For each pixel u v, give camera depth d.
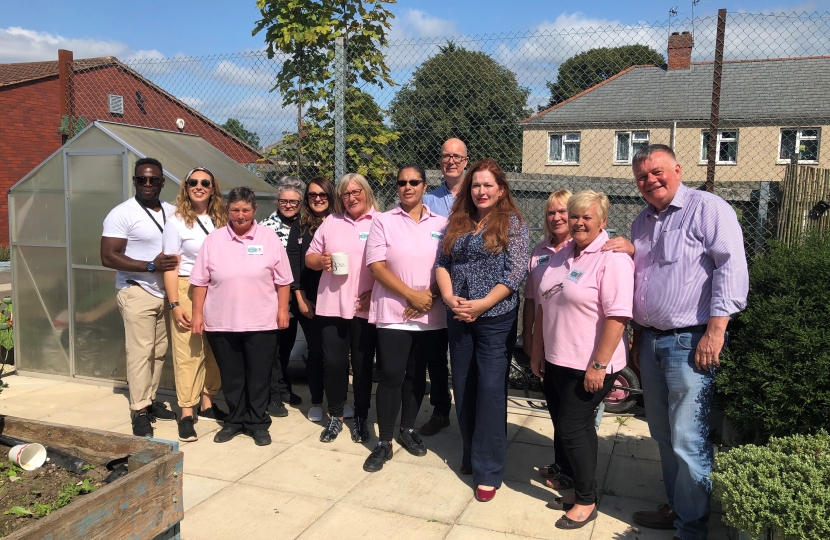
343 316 4.04
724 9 4.47
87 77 6.60
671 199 2.85
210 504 3.33
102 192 5.02
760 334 3.03
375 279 3.73
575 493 3.16
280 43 5.57
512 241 3.29
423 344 3.85
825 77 14.59
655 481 3.65
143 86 7.25
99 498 2.13
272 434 4.34
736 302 2.66
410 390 3.96
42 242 5.31
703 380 2.80
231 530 3.08
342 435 4.34
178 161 5.27
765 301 3.10
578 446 3.06
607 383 2.99
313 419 4.61
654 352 2.95
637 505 3.36
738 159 12.79
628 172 8.94
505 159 5.39
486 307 3.26
